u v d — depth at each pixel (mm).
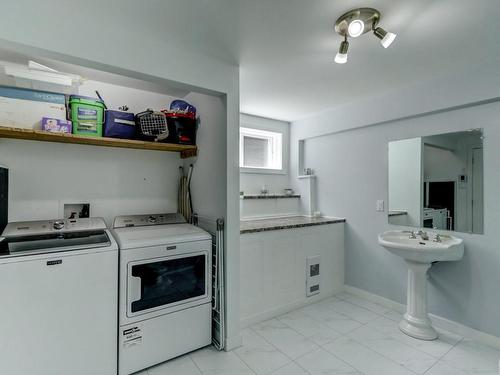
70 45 1471
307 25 1601
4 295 1462
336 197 3443
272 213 3572
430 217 2541
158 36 1723
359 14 1475
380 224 2971
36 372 1536
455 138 2369
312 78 2398
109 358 1758
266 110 3369
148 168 2604
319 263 3111
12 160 2004
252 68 2193
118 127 2105
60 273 1603
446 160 2426
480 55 1968
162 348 1956
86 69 2084
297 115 3604
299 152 3836
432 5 1411
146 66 1724
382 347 2180
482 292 2223
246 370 1912
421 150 2602
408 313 2436
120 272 1804
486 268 2201
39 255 1550
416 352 2105
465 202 2312
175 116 2398
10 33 1324
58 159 2176
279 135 3869
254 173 3621
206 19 1544
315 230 3076
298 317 2709
